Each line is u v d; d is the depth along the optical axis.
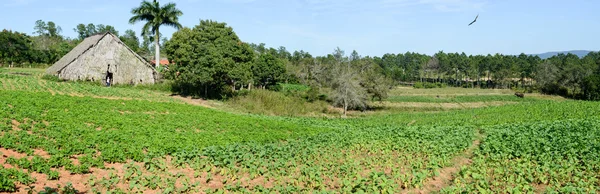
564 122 36.69
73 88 44.62
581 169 19.34
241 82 52.38
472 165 20.39
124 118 28.27
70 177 15.28
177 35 53.97
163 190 14.56
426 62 159.00
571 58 144.00
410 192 16.08
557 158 20.84
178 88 56.41
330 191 14.84
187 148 21.11
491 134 30.62
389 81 71.69
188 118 32.50
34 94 33.38
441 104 75.69
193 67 49.56
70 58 57.06
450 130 33.75
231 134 27.70
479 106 75.62
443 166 20.25
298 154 21.48
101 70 57.16
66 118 24.88
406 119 49.69
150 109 35.16
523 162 20.80
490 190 15.74
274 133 30.42
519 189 15.93
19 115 23.00
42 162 15.74
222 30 54.28
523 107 55.50
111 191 13.96
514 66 126.19
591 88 86.31
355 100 57.19
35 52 96.69
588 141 25.55
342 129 37.34
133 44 109.75
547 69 104.88
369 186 15.16
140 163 18.27
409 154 22.30
